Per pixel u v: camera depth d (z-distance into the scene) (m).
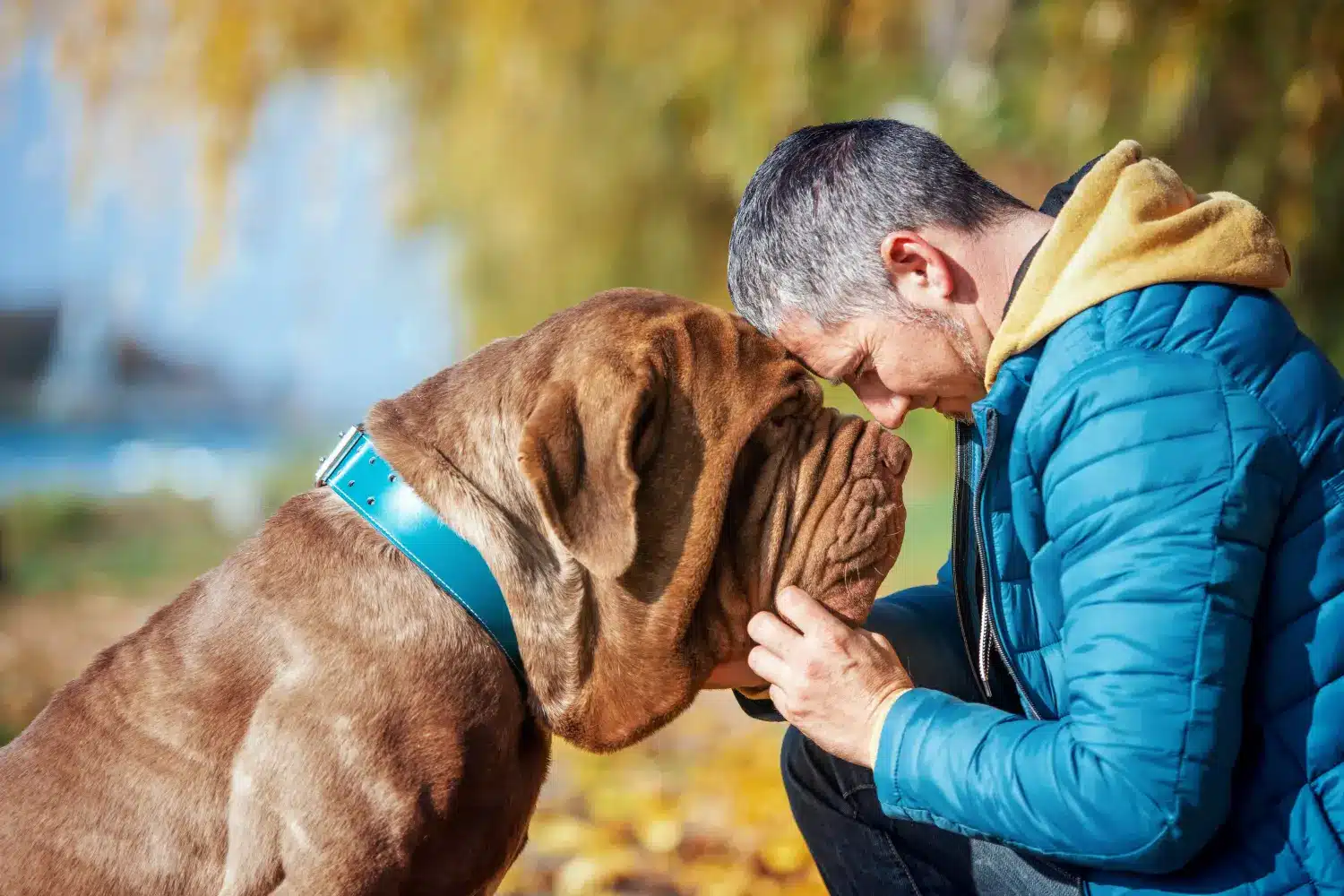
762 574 2.24
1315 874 1.91
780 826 3.95
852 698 2.13
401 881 2.06
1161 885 1.99
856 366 2.32
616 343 2.16
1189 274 1.95
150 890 2.09
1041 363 2.02
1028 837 1.95
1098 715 1.87
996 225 2.20
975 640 2.30
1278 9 6.43
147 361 20.94
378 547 2.19
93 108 9.38
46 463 14.95
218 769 2.11
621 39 8.49
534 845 3.89
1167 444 1.87
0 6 9.20
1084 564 1.93
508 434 2.19
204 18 9.21
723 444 2.18
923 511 8.43
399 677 2.08
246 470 12.56
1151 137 6.77
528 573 2.17
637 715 2.24
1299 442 1.92
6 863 2.12
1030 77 7.43
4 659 6.36
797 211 2.25
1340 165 6.62
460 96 9.23
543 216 9.20
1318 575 1.92
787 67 7.86
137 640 2.30
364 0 9.15
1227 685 1.84
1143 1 6.62
